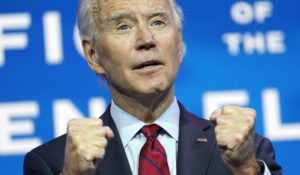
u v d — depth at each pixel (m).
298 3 5.26
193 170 3.22
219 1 5.30
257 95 5.22
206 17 5.29
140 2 3.27
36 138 5.25
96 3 3.37
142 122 3.36
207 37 5.27
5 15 5.32
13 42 5.30
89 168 2.97
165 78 3.23
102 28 3.33
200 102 5.23
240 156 2.99
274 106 5.21
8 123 5.24
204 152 3.29
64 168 3.03
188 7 5.30
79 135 2.98
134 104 3.33
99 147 2.96
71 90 5.27
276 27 5.26
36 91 5.27
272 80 5.23
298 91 5.21
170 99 3.37
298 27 5.25
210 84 5.25
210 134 3.37
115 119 3.41
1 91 5.26
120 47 3.26
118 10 3.27
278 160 5.18
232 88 5.23
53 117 5.25
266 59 5.25
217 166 3.25
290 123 5.20
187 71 5.25
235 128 2.98
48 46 5.30
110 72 3.33
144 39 3.20
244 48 5.26
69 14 5.32
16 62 5.29
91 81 5.28
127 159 3.28
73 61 5.29
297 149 5.18
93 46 3.45
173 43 3.27
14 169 5.22
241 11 5.29
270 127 5.20
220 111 3.04
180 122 3.40
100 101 5.27
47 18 5.31
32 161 3.37
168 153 3.30
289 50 5.24
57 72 5.29
